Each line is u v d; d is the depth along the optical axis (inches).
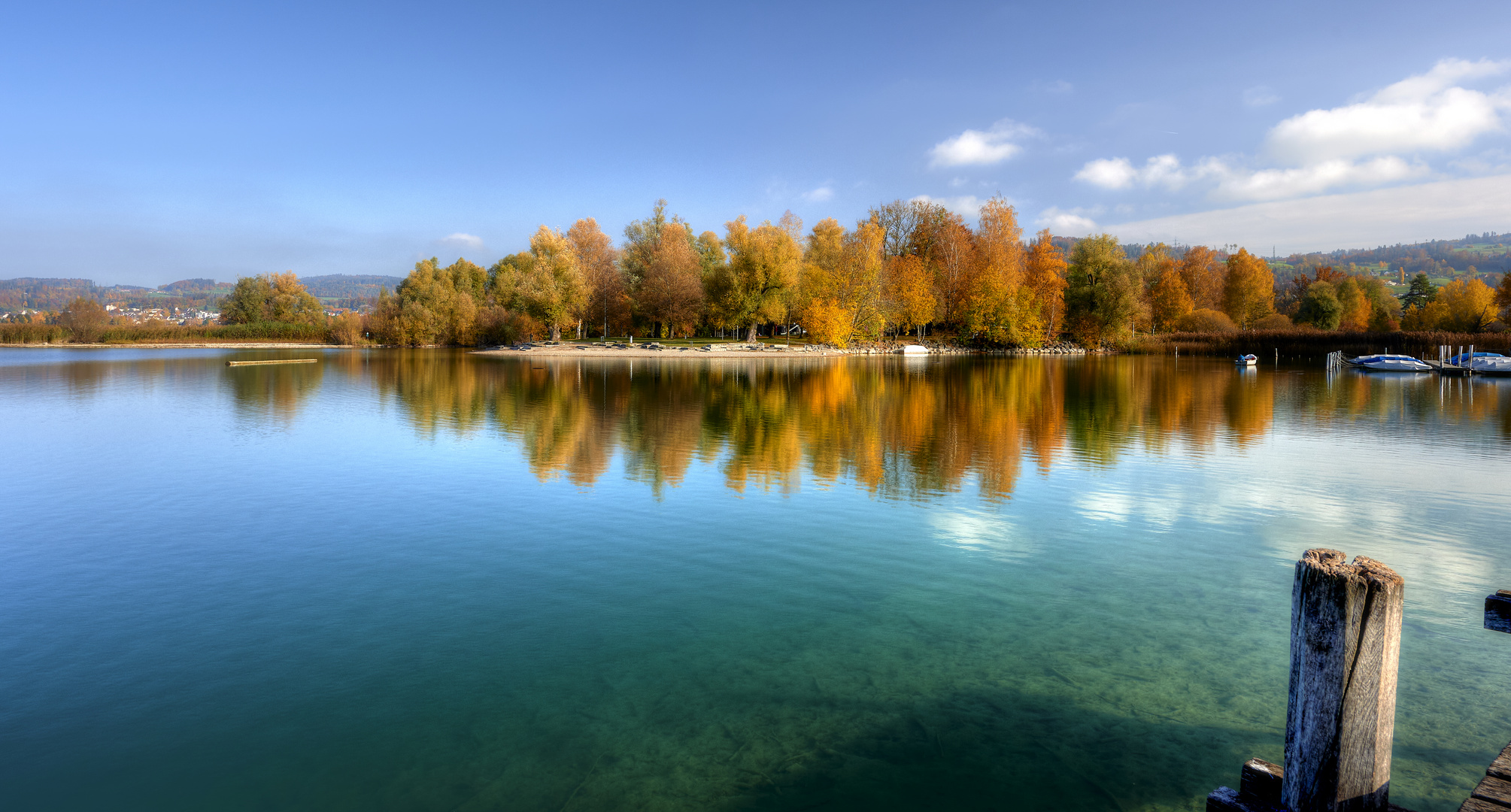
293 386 1433.3
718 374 1850.4
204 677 238.7
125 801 175.9
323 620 285.1
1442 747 197.8
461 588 320.2
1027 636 271.1
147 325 4192.9
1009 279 3147.1
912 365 2304.4
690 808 172.6
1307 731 131.5
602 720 213.2
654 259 3383.4
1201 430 832.3
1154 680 237.6
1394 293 7273.6
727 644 263.6
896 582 329.1
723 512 450.3
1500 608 163.2
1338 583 125.7
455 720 213.2
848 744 200.4
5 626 280.5
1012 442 729.0
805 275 3230.8
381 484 529.7
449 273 4542.3
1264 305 3924.7
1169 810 172.6
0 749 197.8
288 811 172.1
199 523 428.8
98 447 703.7
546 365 2261.3
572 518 436.8
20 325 3919.8
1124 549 379.2
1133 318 3260.3
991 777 185.5
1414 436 800.3
